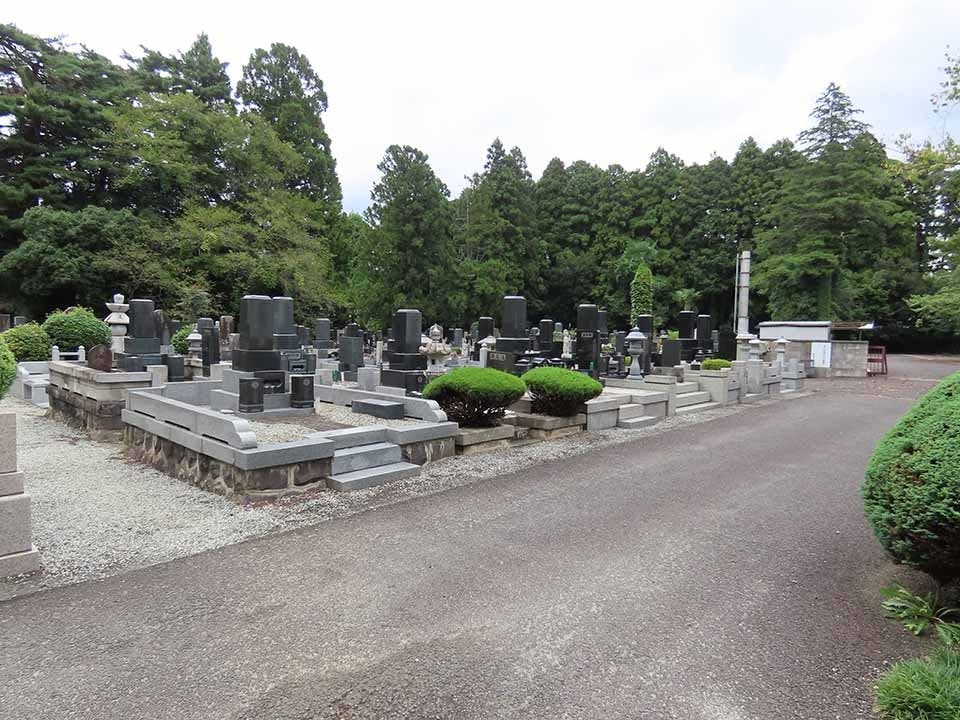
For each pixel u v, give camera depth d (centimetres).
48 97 2489
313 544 437
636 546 436
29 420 1022
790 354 2252
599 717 238
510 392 775
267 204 2745
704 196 4203
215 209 2659
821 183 2869
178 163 2603
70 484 606
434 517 502
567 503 548
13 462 377
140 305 1031
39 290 2420
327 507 527
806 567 398
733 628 312
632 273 4128
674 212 4234
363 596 349
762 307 4025
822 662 279
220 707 244
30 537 383
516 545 436
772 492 593
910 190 3441
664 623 317
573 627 312
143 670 271
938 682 243
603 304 4334
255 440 546
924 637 303
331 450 587
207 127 2769
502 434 800
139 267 2397
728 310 4284
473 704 246
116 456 746
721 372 1351
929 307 1620
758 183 4072
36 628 309
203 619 320
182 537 449
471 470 673
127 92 2730
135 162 2658
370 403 788
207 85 3216
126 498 554
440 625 314
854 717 239
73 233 2367
